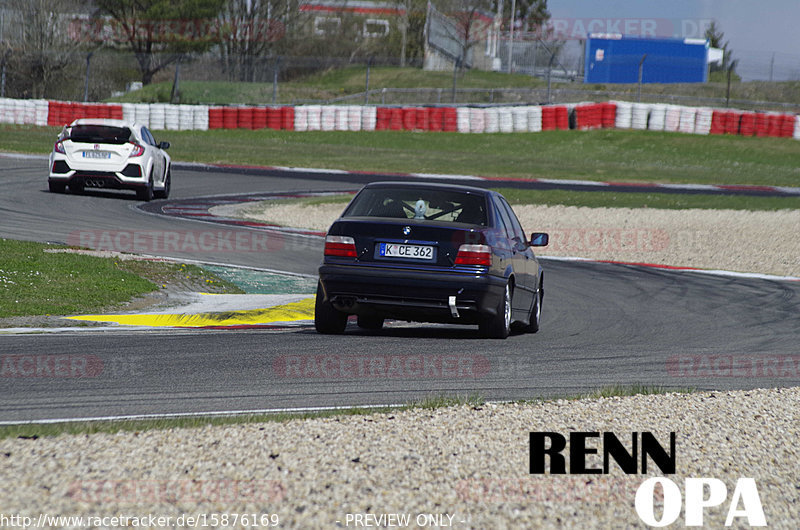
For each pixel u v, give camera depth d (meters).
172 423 17.19
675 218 85.56
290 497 13.36
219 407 19.58
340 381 22.97
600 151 158.12
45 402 19.42
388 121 168.62
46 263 43.34
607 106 173.62
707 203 95.50
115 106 157.62
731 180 126.50
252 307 38.16
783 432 19.39
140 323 34.28
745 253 69.75
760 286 54.25
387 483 14.23
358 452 15.80
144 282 42.50
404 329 35.16
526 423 18.64
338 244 29.23
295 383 22.50
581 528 13.15
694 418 20.03
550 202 93.88
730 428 19.38
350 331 33.38
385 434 17.11
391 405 20.05
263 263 53.53
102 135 73.38
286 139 158.75
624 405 20.92
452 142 162.38
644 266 63.47
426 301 28.69
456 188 31.58
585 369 26.53
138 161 73.62
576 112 173.75
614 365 27.52
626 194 101.31
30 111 151.12
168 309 36.75
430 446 16.44
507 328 31.27
